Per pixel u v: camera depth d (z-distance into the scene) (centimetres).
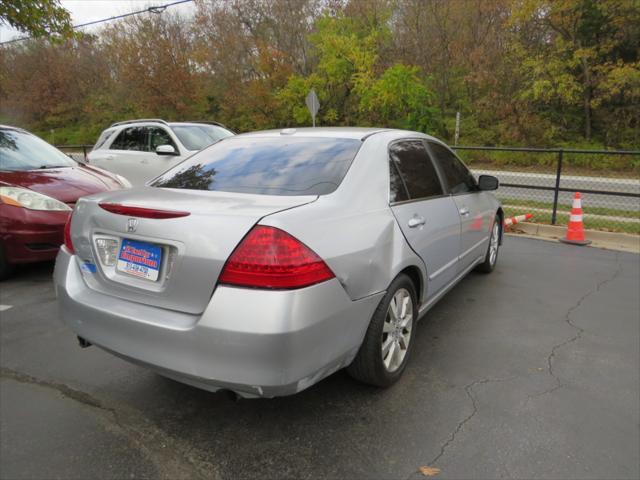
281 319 205
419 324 396
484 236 477
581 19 2167
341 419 266
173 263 225
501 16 2388
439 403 281
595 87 2202
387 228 273
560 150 793
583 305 439
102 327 246
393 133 343
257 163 301
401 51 2644
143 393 295
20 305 440
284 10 2973
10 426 261
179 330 217
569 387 298
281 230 212
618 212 909
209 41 3228
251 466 230
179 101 3269
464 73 2558
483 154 1666
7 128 614
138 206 241
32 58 4109
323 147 306
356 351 255
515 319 407
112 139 916
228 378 211
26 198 490
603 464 229
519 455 236
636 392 292
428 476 222
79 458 236
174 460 235
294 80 2745
